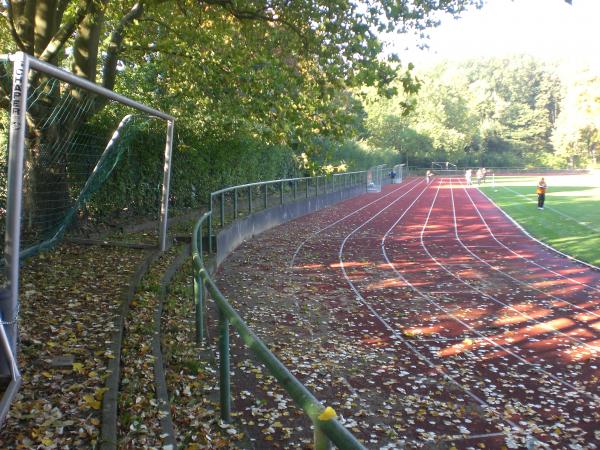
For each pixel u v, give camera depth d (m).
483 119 96.12
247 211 18.59
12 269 3.98
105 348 5.17
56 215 8.55
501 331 8.43
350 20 11.47
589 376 6.70
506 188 49.34
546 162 91.81
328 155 12.57
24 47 10.62
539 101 101.62
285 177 26.98
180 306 7.96
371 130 64.56
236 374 6.02
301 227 21.03
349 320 8.79
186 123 15.91
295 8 11.73
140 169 13.60
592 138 82.38
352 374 6.48
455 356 7.27
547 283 11.91
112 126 10.95
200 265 5.82
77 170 9.38
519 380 6.52
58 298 6.72
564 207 29.67
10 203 3.95
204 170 17.50
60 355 4.90
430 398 5.91
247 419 4.99
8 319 3.96
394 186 53.75
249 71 12.05
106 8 11.58
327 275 12.27
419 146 75.62
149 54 13.94
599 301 10.35
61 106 8.66
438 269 13.34
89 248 9.86
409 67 11.23
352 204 32.81
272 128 12.07
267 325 8.23
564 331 8.48
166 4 13.11
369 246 16.83
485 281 12.02
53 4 10.56
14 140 3.92
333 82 11.89
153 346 5.54
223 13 13.30
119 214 12.79
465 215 27.14
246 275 11.83
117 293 7.11
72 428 3.70
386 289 11.07
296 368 6.48
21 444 3.43
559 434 5.21
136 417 3.97
